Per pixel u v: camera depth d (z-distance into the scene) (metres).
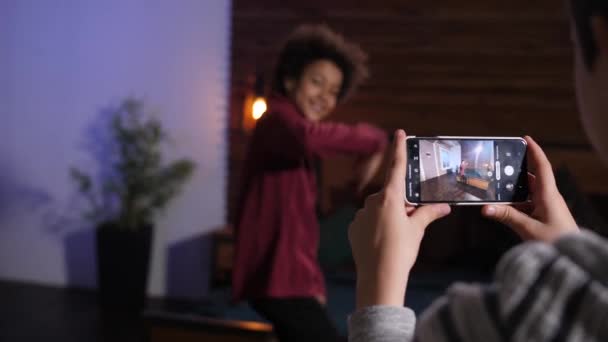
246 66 4.60
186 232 4.66
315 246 2.45
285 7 4.58
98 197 4.78
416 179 0.89
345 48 2.47
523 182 0.86
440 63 4.59
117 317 4.41
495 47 4.52
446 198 0.88
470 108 4.59
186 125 4.59
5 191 4.95
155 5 4.56
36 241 4.94
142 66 4.61
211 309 3.93
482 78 4.56
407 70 4.61
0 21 4.83
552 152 4.45
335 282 4.23
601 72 0.45
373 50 4.62
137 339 4.08
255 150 2.39
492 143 0.86
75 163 4.80
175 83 4.58
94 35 4.68
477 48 4.54
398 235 0.62
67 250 4.90
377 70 4.64
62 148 4.81
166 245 4.69
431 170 0.89
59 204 4.87
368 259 0.62
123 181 4.55
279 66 2.50
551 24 4.45
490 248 4.34
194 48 4.54
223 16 4.51
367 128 2.32
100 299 4.54
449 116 4.61
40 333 4.12
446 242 4.47
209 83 4.55
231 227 4.60
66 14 4.71
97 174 4.75
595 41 0.45
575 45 0.48
